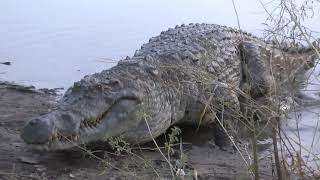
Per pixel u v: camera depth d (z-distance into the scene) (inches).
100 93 233.8
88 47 444.8
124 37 469.4
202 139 272.5
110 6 613.6
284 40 197.5
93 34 483.5
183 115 275.7
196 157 244.5
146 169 214.2
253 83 267.4
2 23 530.9
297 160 175.6
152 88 251.6
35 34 488.4
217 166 232.1
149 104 247.1
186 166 227.3
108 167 220.4
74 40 467.2
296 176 178.4
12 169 217.0
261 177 207.6
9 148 241.0
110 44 449.4
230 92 232.4
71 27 512.4
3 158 228.7
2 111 302.7
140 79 249.6
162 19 532.1
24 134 212.4
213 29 335.3
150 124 248.7
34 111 305.1
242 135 237.6
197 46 299.4
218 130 257.9
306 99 277.0
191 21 512.7
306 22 346.3
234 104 230.8
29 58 424.2
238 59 315.3
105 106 232.7
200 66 269.0
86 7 616.4
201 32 327.3
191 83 255.1
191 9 567.5
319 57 168.7
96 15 565.3
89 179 210.2
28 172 215.0
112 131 233.1
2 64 407.5
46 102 327.0
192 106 275.0
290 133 244.1
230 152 251.1
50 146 213.9
